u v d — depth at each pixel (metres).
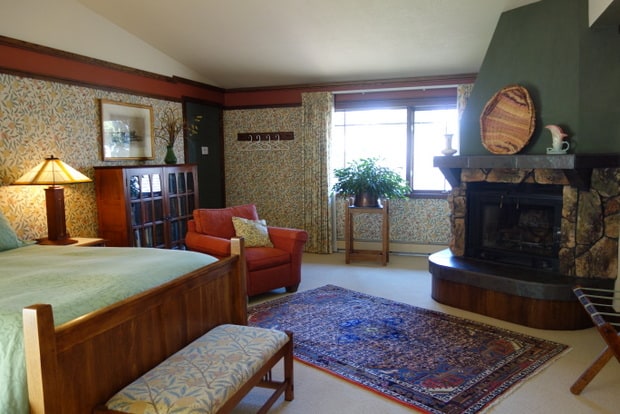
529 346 3.03
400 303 3.95
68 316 1.64
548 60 3.52
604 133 3.36
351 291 4.32
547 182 3.48
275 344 2.18
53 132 3.90
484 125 3.84
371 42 4.69
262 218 6.47
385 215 5.32
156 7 4.16
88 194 4.27
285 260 4.23
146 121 4.95
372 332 3.30
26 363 1.40
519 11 3.74
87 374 1.61
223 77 5.93
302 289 4.41
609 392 2.45
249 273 3.96
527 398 2.39
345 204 5.53
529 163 3.36
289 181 6.29
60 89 3.96
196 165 5.17
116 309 1.72
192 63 5.46
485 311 3.62
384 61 5.16
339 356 2.91
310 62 5.29
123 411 1.61
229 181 6.57
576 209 3.40
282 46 4.91
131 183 4.21
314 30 4.50
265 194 6.42
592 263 3.38
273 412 2.28
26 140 3.68
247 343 2.13
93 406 1.64
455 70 5.32
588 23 3.32
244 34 4.66
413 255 5.91
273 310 3.79
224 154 6.54
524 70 3.67
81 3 4.11
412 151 5.82
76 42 4.09
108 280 2.00
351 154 6.10
